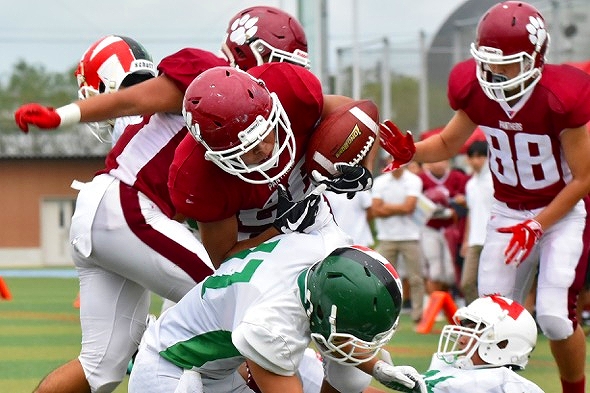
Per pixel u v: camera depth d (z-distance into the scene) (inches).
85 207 300.7
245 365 285.4
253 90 234.5
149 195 299.3
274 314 231.0
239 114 231.0
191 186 244.8
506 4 337.4
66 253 2021.4
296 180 266.2
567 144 341.7
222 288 243.1
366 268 226.5
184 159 245.9
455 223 683.4
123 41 326.3
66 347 552.1
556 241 350.3
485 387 261.0
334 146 252.7
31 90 2583.7
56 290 1047.6
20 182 2000.5
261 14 291.3
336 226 262.1
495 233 367.2
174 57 288.5
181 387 246.1
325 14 936.3
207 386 258.1
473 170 609.0
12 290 1048.2
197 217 248.4
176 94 287.4
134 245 296.5
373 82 1109.7
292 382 235.3
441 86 1107.9
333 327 226.5
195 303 250.7
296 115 253.6
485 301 279.3
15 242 1998.0
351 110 257.0
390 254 679.1
